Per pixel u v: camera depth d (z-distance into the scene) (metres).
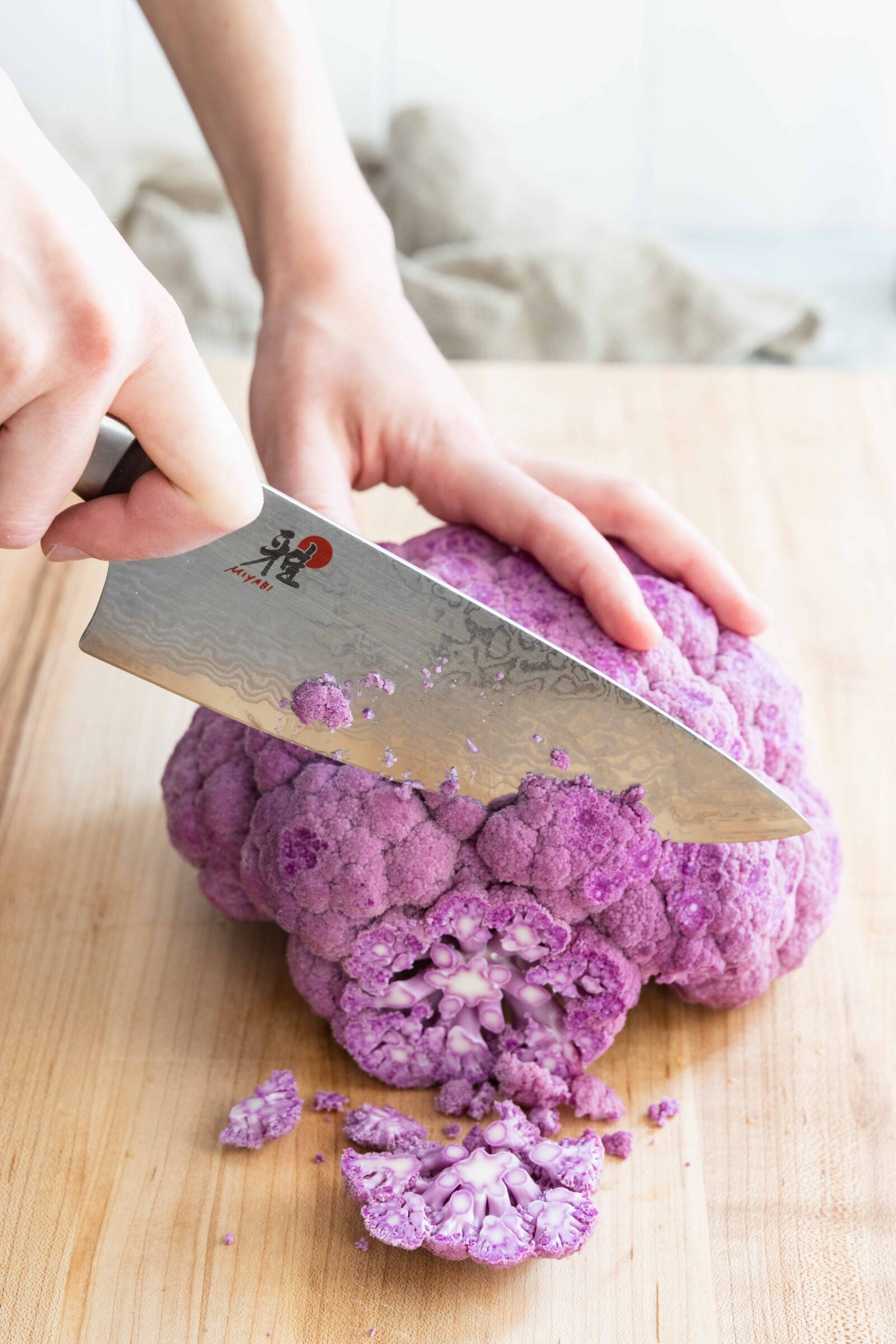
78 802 0.74
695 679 0.66
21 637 0.79
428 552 0.69
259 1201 0.62
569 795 0.62
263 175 0.75
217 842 0.66
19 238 0.47
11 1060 0.65
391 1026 0.65
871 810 0.74
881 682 0.79
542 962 0.64
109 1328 0.59
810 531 0.86
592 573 0.65
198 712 0.69
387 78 1.40
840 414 0.92
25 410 0.49
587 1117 0.65
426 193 1.24
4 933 0.69
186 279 1.12
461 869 0.63
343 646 0.60
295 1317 0.59
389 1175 0.61
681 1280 0.60
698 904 0.63
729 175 1.42
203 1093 0.65
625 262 1.15
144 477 0.52
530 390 0.92
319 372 0.72
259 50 0.74
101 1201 0.62
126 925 0.70
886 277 1.37
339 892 0.63
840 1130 0.64
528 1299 0.60
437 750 0.62
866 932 0.70
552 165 1.43
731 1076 0.66
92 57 1.35
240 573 0.59
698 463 0.89
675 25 1.35
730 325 1.14
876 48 1.34
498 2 1.35
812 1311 0.60
